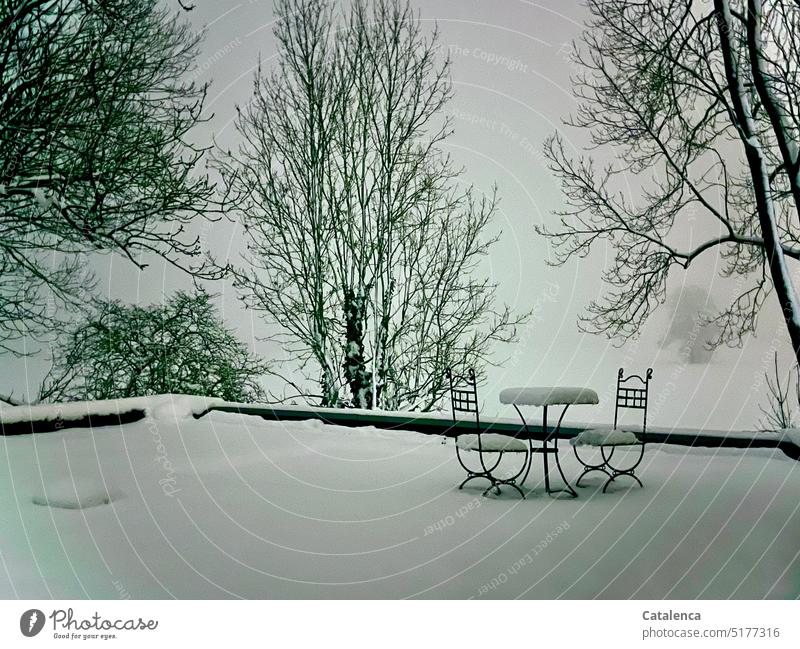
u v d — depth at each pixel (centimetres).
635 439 593
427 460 741
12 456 726
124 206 1011
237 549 445
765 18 984
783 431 763
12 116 890
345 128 1611
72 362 1429
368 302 1596
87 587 385
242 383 1555
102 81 955
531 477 654
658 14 1199
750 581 392
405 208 1625
